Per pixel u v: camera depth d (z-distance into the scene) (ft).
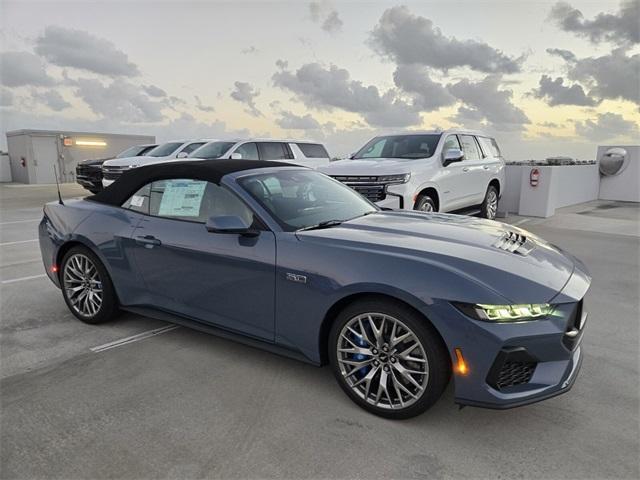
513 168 37.01
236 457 7.47
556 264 8.88
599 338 12.14
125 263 12.10
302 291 9.15
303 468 7.21
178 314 11.50
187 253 10.81
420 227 10.19
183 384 9.81
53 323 13.37
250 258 9.81
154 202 11.93
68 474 7.09
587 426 8.25
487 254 8.54
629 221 32.91
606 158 47.47
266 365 10.69
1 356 11.19
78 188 67.67
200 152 39.14
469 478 6.97
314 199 11.55
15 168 81.87
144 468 7.23
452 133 26.96
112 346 11.76
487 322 7.46
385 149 27.04
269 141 40.11
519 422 8.40
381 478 6.98
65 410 8.84
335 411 8.80
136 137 91.15
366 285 8.29
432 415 8.64
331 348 9.07
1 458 7.46
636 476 6.97
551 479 6.93
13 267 20.04
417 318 7.99
